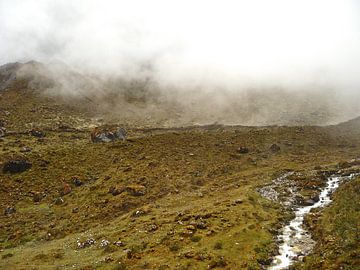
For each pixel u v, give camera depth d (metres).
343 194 54.72
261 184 69.12
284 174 78.31
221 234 42.00
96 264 37.47
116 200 66.69
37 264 41.12
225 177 79.62
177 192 69.31
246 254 36.53
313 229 44.00
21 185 79.56
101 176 82.62
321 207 53.41
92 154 98.56
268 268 33.84
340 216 42.34
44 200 72.75
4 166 86.69
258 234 42.06
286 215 51.12
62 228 57.88
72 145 114.31
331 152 105.56
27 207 69.81
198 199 62.47
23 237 55.94
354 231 35.44
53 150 103.69
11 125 170.50
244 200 55.72
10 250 50.69
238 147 107.38
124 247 42.09
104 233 49.88
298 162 91.44
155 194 68.62
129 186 70.88
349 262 29.42
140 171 82.69
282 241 40.94
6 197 74.50
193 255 36.38
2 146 113.31
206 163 89.94
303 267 32.09
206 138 119.12
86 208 65.62
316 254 34.41
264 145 111.81
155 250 39.22
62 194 74.75
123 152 99.50
